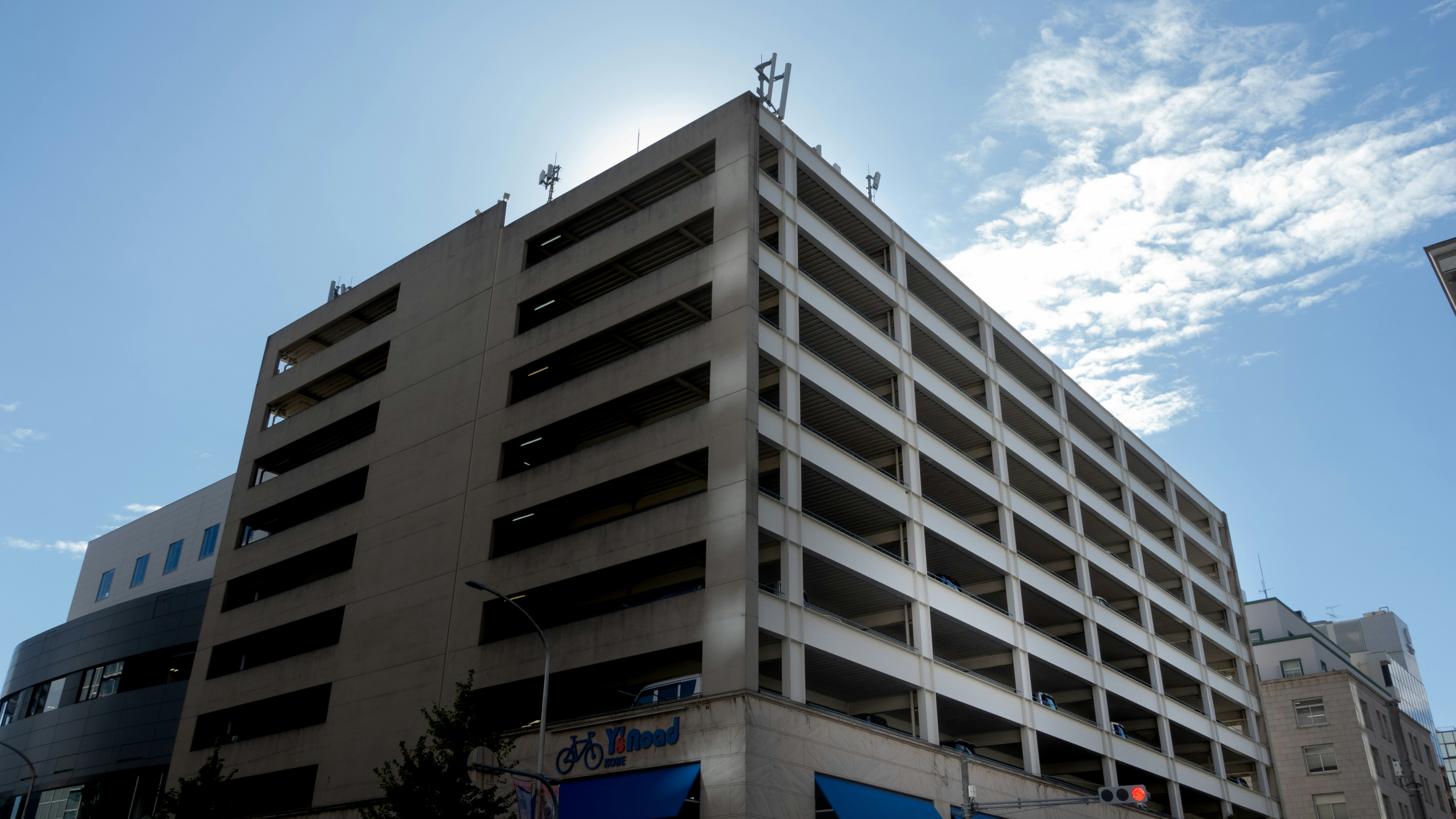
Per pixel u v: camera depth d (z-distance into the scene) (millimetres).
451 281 48688
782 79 45750
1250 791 60281
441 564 41094
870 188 51094
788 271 39375
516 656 36562
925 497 45094
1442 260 22016
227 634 49469
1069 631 50562
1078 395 58344
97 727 58844
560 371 43656
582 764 32594
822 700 39719
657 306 38812
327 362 53625
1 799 62469
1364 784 65938
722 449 34312
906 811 33188
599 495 38344
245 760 44312
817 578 37656
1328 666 78062
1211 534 71000
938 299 50375
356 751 39969
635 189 43125
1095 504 55531
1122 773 51156
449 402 45000
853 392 40344
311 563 49312
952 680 39375
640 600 37625
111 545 72312
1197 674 59406
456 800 29641
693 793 30406
